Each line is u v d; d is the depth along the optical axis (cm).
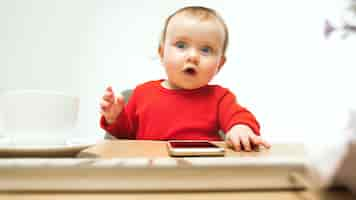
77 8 111
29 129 29
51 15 109
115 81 113
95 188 20
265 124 116
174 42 85
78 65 111
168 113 83
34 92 29
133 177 20
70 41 111
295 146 44
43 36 109
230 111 75
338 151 18
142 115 85
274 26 120
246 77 118
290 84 119
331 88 112
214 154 32
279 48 120
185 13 87
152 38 114
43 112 29
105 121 71
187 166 21
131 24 113
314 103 110
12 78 108
